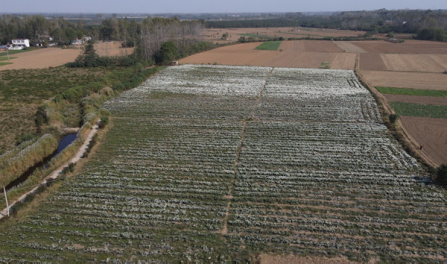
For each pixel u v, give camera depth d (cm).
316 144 3775
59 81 7038
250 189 2873
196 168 3272
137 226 2423
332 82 6869
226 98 5734
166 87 6519
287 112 4912
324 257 2081
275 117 4722
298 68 8444
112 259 2095
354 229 2338
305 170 3191
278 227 2381
